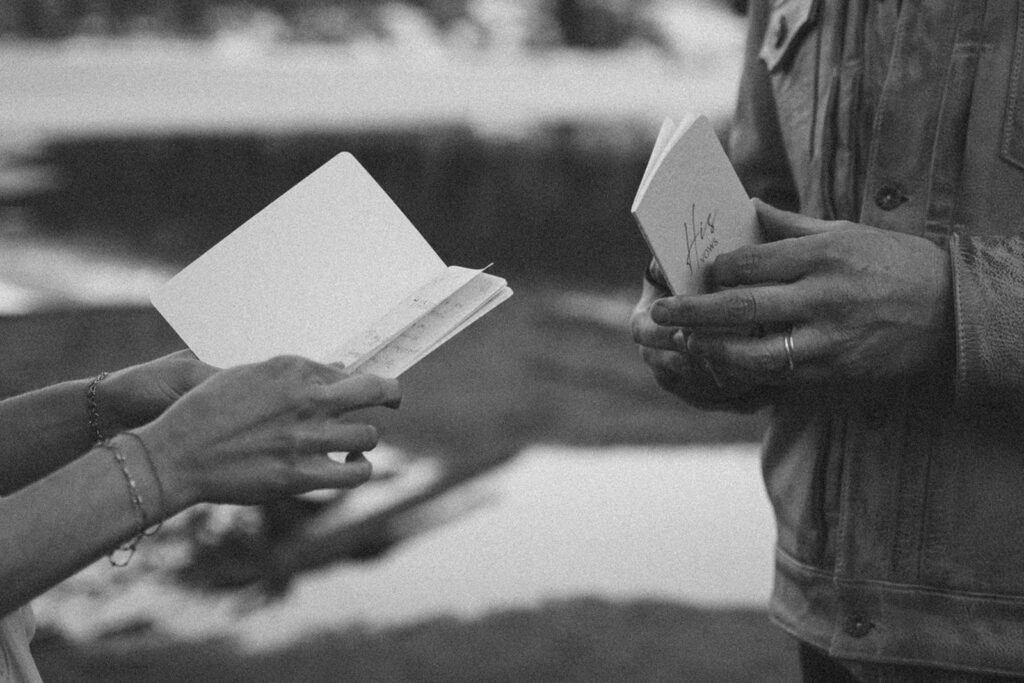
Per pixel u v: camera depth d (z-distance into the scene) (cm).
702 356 139
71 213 905
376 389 115
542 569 416
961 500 142
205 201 992
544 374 662
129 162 1041
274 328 129
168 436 110
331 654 344
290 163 1138
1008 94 138
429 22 1438
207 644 348
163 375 130
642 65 1390
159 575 377
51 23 1323
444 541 438
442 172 1146
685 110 1295
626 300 884
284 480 112
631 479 516
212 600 371
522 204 1084
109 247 828
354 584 399
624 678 333
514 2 1461
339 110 1204
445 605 383
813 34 160
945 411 142
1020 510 139
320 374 116
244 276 131
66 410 133
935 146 142
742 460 554
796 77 163
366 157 1159
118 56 1268
